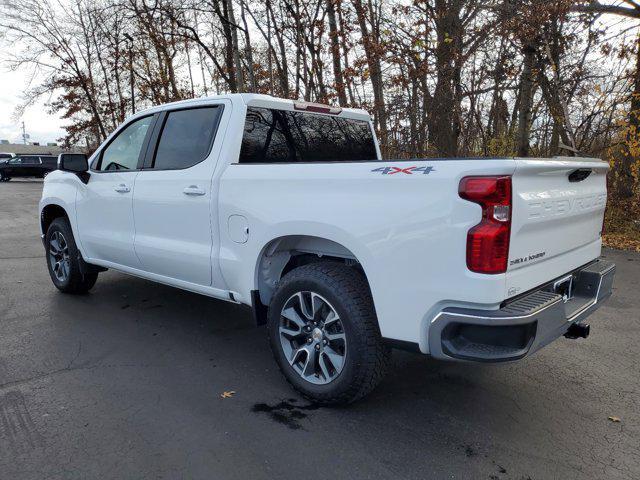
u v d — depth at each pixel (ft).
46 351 13.07
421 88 35.94
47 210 18.56
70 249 17.38
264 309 11.70
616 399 10.81
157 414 9.95
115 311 16.51
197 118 13.15
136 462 8.36
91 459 8.43
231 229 11.66
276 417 9.90
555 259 9.53
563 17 33.06
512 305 8.17
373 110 37.88
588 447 8.98
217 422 9.67
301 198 10.13
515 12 32.89
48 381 11.34
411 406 10.43
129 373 11.84
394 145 37.52
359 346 9.36
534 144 40.29
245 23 43.50
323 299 9.84
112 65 63.93
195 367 12.25
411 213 8.46
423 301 8.46
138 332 14.60
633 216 32.73
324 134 14.71
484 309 7.93
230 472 8.14
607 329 15.14
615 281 20.90
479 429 9.55
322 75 41.86
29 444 8.85
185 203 12.72
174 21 45.37
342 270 9.99
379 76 38.99
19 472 8.06
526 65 35.91
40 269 22.79
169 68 53.62
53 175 18.34
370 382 9.58
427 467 8.34
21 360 12.49
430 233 8.25
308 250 11.10
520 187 8.05
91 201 15.98
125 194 14.58
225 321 15.66
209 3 44.39
